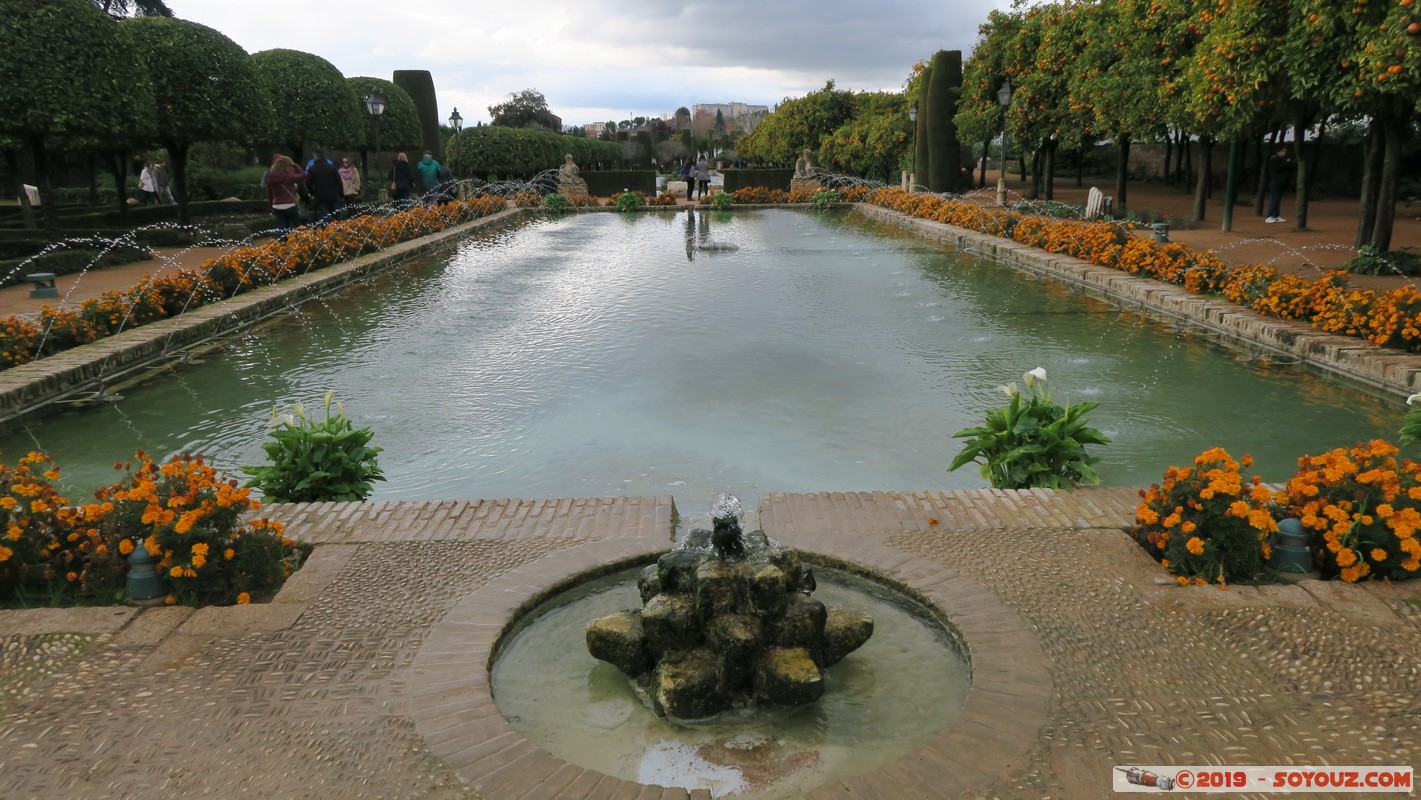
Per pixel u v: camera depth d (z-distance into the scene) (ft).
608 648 8.11
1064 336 24.56
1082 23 54.54
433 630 8.78
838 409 17.95
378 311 30.07
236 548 10.00
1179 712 7.32
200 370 22.24
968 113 68.80
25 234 44.60
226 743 7.05
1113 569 10.03
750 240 52.39
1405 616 8.85
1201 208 49.83
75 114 40.27
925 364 21.54
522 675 8.34
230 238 50.16
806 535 10.94
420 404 18.71
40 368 19.45
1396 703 7.43
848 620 8.24
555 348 23.77
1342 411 17.37
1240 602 9.20
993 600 9.23
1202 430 16.35
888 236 53.78
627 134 193.67
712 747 7.21
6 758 6.92
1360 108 28.48
